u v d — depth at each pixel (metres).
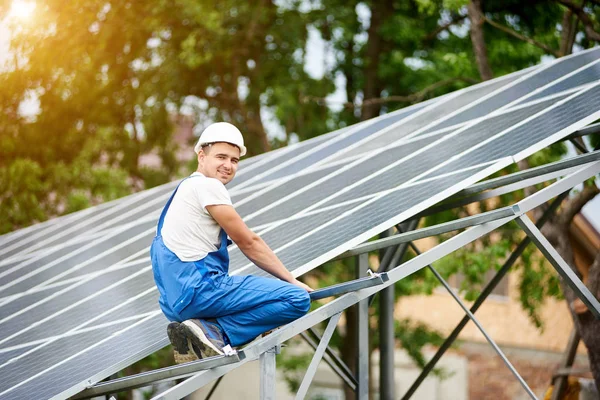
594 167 6.93
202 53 20.81
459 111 10.02
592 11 15.57
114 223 12.32
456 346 21.95
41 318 8.65
